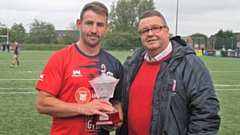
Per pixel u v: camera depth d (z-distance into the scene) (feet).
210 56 149.79
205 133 8.67
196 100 8.77
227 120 22.58
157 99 9.19
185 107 8.99
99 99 8.84
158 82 9.26
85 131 8.95
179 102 8.89
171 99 8.91
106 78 8.86
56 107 8.67
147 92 9.50
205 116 8.68
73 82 8.81
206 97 8.73
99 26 8.97
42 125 20.30
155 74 9.53
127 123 10.07
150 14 9.52
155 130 9.12
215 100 8.87
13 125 20.16
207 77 8.92
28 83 39.27
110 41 210.38
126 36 212.02
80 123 8.93
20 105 26.27
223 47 154.10
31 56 107.76
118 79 9.09
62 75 8.89
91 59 9.09
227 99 31.09
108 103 8.73
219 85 41.63
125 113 10.06
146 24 9.44
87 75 8.90
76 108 8.62
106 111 8.75
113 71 9.36
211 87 8.87
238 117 23.54
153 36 9.39
